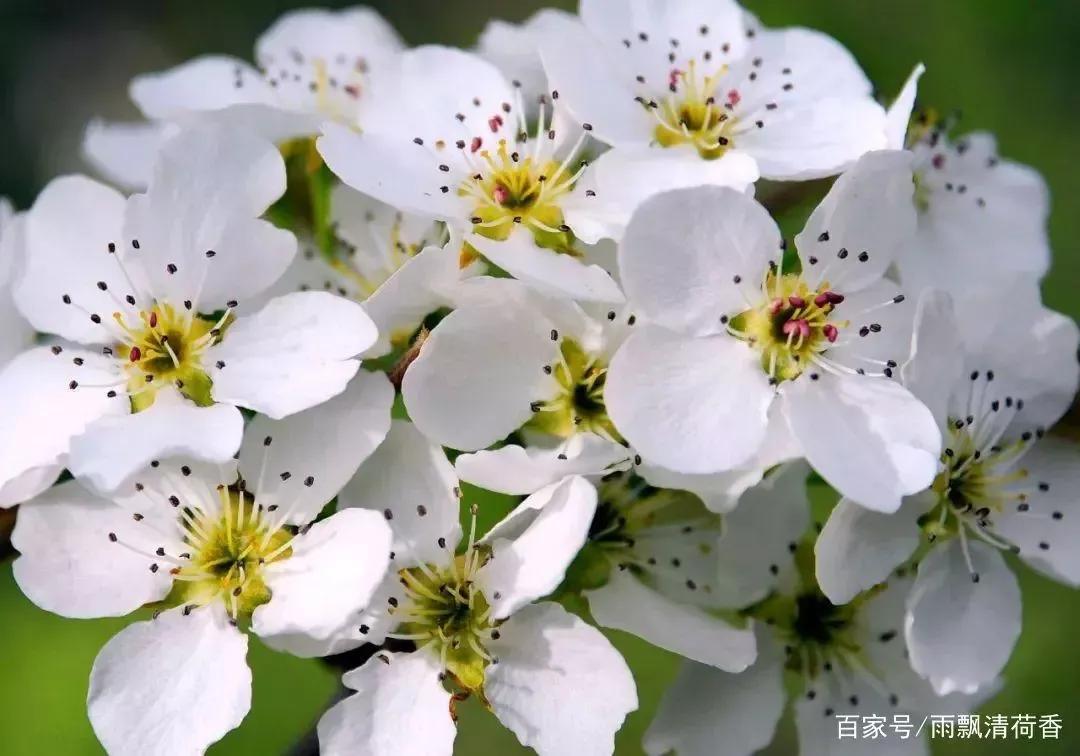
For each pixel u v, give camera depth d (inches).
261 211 15.8
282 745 18.4
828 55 16.5
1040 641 19.0
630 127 16.1
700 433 15.5
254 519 15.6
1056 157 20.2
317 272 16.4
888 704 16.3
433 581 15.5
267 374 15.6
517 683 15.5
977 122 20.2
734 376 15.6
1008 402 16.2
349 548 15.4
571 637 15.5
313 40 17.9
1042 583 19.1
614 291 15.6
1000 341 16.2
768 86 16.4
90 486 15.2
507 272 15.8
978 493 16.1
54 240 15.9
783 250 15.7
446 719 15.4
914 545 15.9
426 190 16.0
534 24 17.2
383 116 16.2
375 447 15.5
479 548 15.5
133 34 28.0
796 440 15.6
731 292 15.7
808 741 16.3
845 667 16.3
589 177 16.0
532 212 15.9
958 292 16.9
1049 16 20.2
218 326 15.7
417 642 15.5
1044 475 16.3
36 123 27.4
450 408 15.6
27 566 15.5
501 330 15.6
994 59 20.2
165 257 15.7
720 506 15.5
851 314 15.8
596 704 15.4
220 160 15.7
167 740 15.4
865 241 15.8
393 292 15.6
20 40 27.9
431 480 15.5
